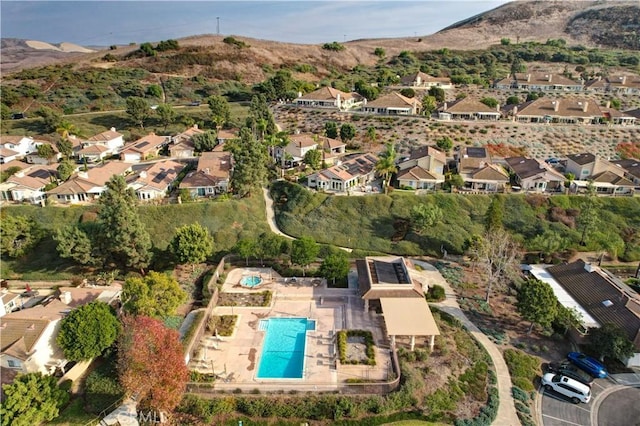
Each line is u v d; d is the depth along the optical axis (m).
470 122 132.12
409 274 65.88
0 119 134.88
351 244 82.50
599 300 61.50
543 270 73.38
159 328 46.38
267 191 99.81
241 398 46.41
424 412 45.94
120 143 124.38
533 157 116.38
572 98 159.00
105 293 61.00
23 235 75.62
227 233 83.88
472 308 64.44
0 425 39.16
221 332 57.72
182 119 143.38
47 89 160.12
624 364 54.25
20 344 48.31
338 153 115.81
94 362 52.50
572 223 84.62
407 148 118.88
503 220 86.50
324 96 152.25
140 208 85.81
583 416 46.62
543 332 59.44
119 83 169.12
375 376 49.97
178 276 72.19
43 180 94.62
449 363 52.50
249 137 92.31
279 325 59.72
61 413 44.75
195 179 96.12
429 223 81.12
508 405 47.47
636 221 84.94
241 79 193.38
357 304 64.31
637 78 179.25
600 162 95.88
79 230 71.44
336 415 44.75
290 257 74.94
